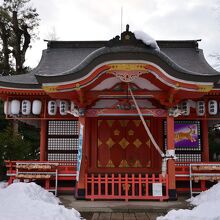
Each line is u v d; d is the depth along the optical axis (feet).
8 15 93.56
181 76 37.50
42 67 55.11
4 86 47.52
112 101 43.83
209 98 48.39
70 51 62.18
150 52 36.47
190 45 62.59
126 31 36.88
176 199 39.68
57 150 50.57
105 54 36.55
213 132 83.97
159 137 48.26
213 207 31.17
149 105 43.55
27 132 83.76
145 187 40.93
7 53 92.84
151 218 32.14
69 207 36.09
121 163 48.03
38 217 27.58
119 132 48.80
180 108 45.16
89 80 37.76
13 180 46.09
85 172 42.47
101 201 39.42
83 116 41.19
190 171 43.65
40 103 48.73
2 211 29.45
